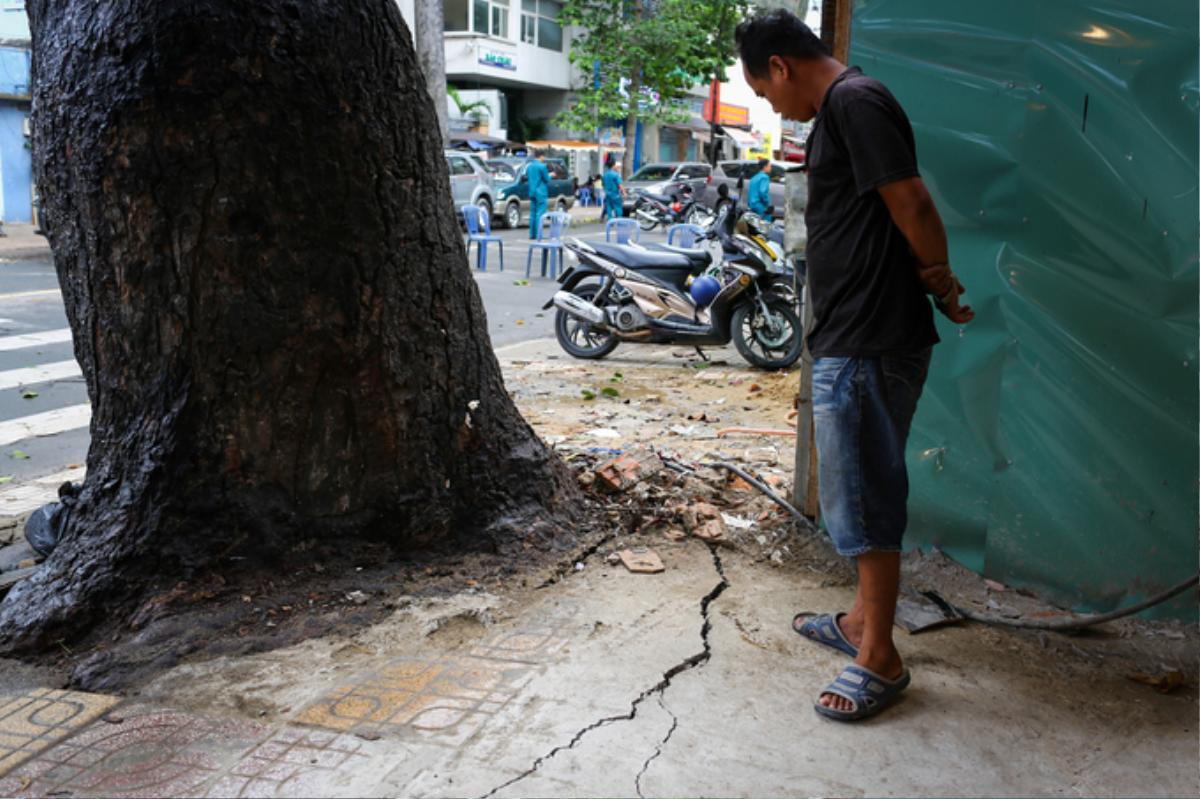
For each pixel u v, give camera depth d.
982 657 3.29
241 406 3.55
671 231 18.12
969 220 3.63
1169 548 3.48
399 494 3.83
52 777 2.59
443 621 3.42
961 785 2.60
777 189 25.41
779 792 2.54
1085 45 3.36
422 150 3.77
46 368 8.54
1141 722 2.91
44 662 3.28
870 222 2.82
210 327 3.48
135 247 3.44
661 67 33.16
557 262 17.06
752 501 4.62
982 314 3.67
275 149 3.40
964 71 3.56
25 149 22.22
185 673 3.12
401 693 2.97
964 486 3.83
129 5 3.28
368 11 3.54
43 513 4.27
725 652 3.27
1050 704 3.00
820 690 3.05
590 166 42.72
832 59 2.93
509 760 2.64
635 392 7.79
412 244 3.75
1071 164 3.43
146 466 3.53
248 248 3.45
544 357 9.36
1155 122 3.28
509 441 4.15
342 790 2.51
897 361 2.89
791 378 8.29
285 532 3.66
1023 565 3.73
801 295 7.87
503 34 39.19
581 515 4.31
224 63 3.30
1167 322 3.35
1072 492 3.61
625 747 2.71
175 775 2.58
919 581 3.81
